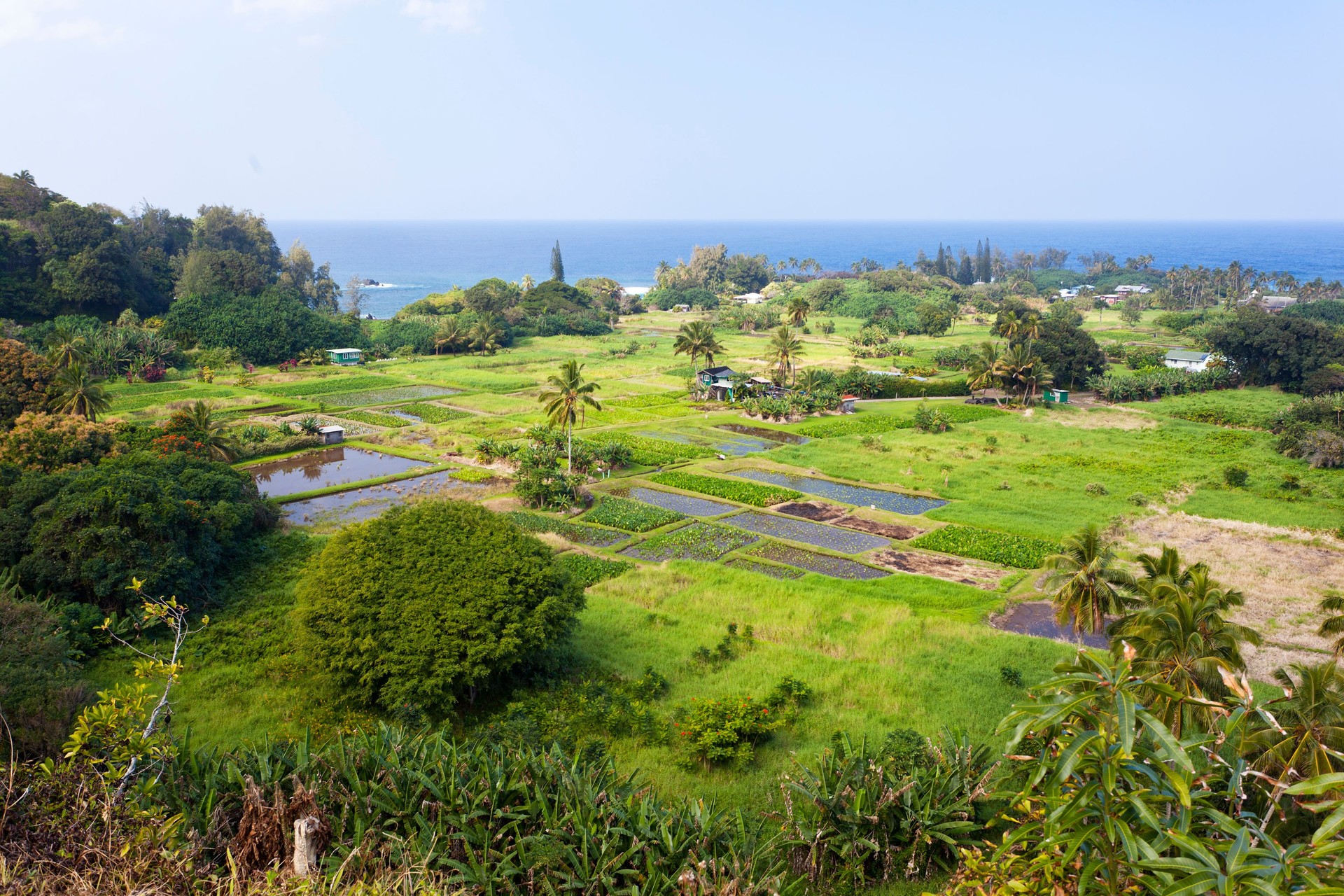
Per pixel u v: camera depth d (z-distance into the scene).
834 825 22.42
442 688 30.59
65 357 78.06
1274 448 80.19
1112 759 12.02
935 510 62.06
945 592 46.56
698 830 20.23
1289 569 50.19
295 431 81.06
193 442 62.59
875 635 40.00
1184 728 21.64
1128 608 37.19
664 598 44.44
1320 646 39.75
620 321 196.00
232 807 19.28
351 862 16.92
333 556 34.97
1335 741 17.58
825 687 34.41
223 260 141.50
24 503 41.22
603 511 60.78
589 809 20.31
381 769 21.34
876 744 29.55
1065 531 57.19
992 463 75.19
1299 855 10.94
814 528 58.66
